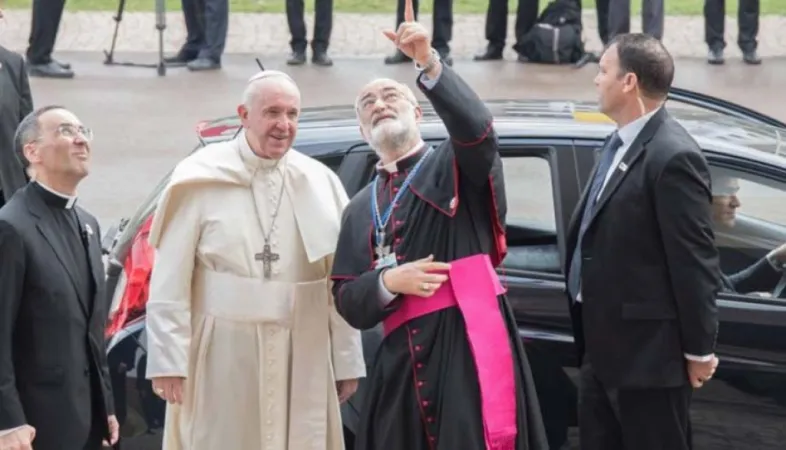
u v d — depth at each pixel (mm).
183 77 49562
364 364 17062
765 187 17984
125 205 34188
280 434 16234
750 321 17422
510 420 14469
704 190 15500
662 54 15820
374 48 55406
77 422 15570
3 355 15070
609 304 15922
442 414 14625
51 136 15641
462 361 14664
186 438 16328
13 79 23375
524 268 17797
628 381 15852
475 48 55469
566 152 18109
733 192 18047
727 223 18109
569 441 17719
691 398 17172
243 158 16203
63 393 15453
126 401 17734
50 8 48562
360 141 18281
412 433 14891
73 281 15688
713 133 19000
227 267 16031
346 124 18734
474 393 14562
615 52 15984
